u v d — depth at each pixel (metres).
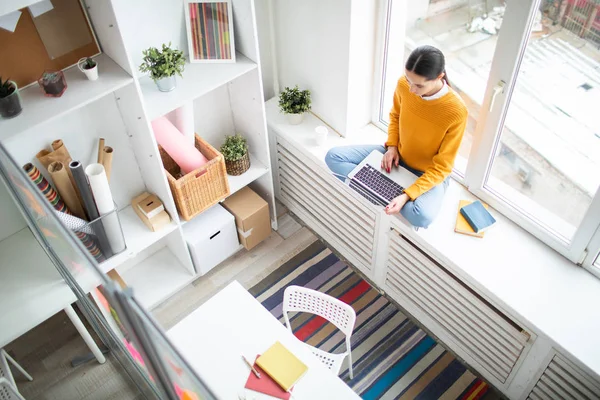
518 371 2.75
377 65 3.00
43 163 2.60
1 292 2.60
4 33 2.24
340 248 3.50
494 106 2.59
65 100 2.34
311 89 3.25
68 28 2.38
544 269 2.66
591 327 2.45
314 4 2.83
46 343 3.18
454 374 3.02
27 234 2.83
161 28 2.76
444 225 2.84
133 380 3.02
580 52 2.24
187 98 2.69
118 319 1.94
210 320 2.43
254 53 2.82
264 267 3.48
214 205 3.39
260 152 3.33
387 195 2.84
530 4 2.22
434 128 2.67
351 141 3.21
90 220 2.77
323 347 3.12
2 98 2.20
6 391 2.51
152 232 3.01
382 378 3.01
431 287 2.97
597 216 2.43
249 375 2.27
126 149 2.90
